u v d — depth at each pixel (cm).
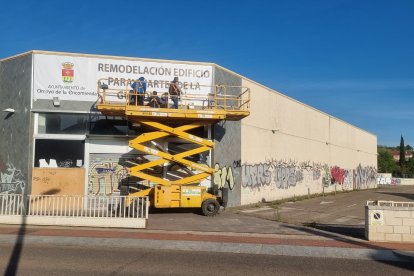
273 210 2283
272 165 2948
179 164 2156
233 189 2397
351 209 2425
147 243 1269
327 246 1262
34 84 2091
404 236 1344
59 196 1576
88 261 1009
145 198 1639
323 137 4059
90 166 2111
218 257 1102
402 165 10688
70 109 2103
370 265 1040
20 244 1221
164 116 1958
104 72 2148
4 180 2098
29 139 2062
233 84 2433
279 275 911
